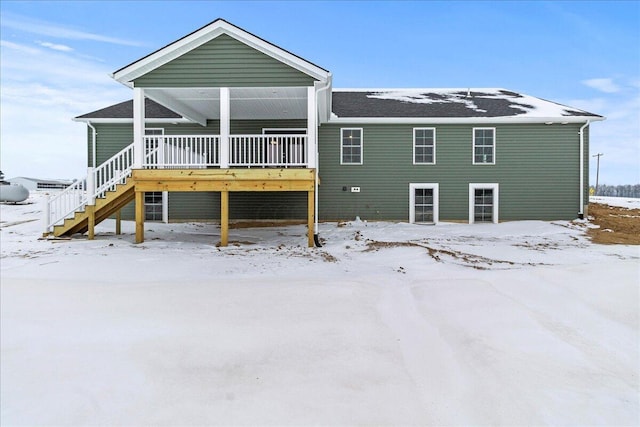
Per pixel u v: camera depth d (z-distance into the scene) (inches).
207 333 173.0
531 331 179.0
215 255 342.3
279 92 448.5
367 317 195.5
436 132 618.2
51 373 136.7
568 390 129.8
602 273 273.7
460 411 117.1
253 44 413.1
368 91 782.5
